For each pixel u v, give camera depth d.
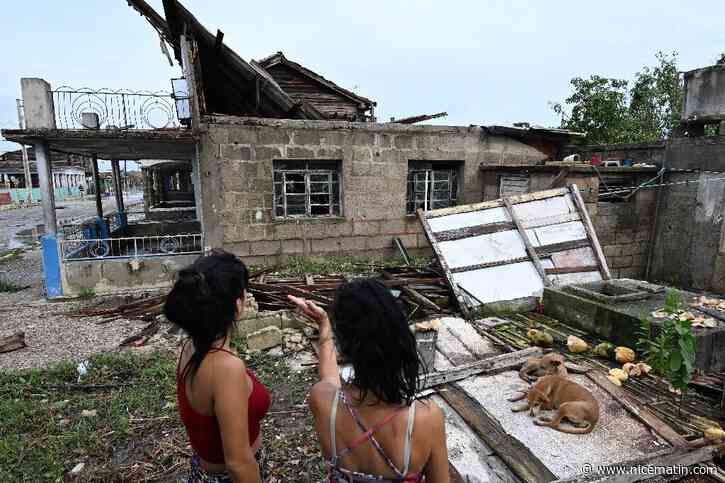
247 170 8.96
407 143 9.87
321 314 2.02
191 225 14.62
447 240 7.28
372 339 1.36
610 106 14.87
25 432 4.04
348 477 1.44
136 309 7.31
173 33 9.34
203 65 10.03
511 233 7.44
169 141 8.47
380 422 1.40
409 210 10.45
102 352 5.79
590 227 7.68
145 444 3.90
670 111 15.98
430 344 5.30
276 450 3.79
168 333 6.41
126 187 44.94
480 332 5.94
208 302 1.67
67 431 4.04
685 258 8.98
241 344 5.81
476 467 3.21
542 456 3.25
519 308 6.81
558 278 7.21
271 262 9.41
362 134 9.55
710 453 3.29
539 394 3.81
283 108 10.91
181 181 18.48
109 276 8.43
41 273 11.07
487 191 10.42
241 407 1.66
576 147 11.53
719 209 8.30
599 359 5.03
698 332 4.65
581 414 3.54
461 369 4.49
